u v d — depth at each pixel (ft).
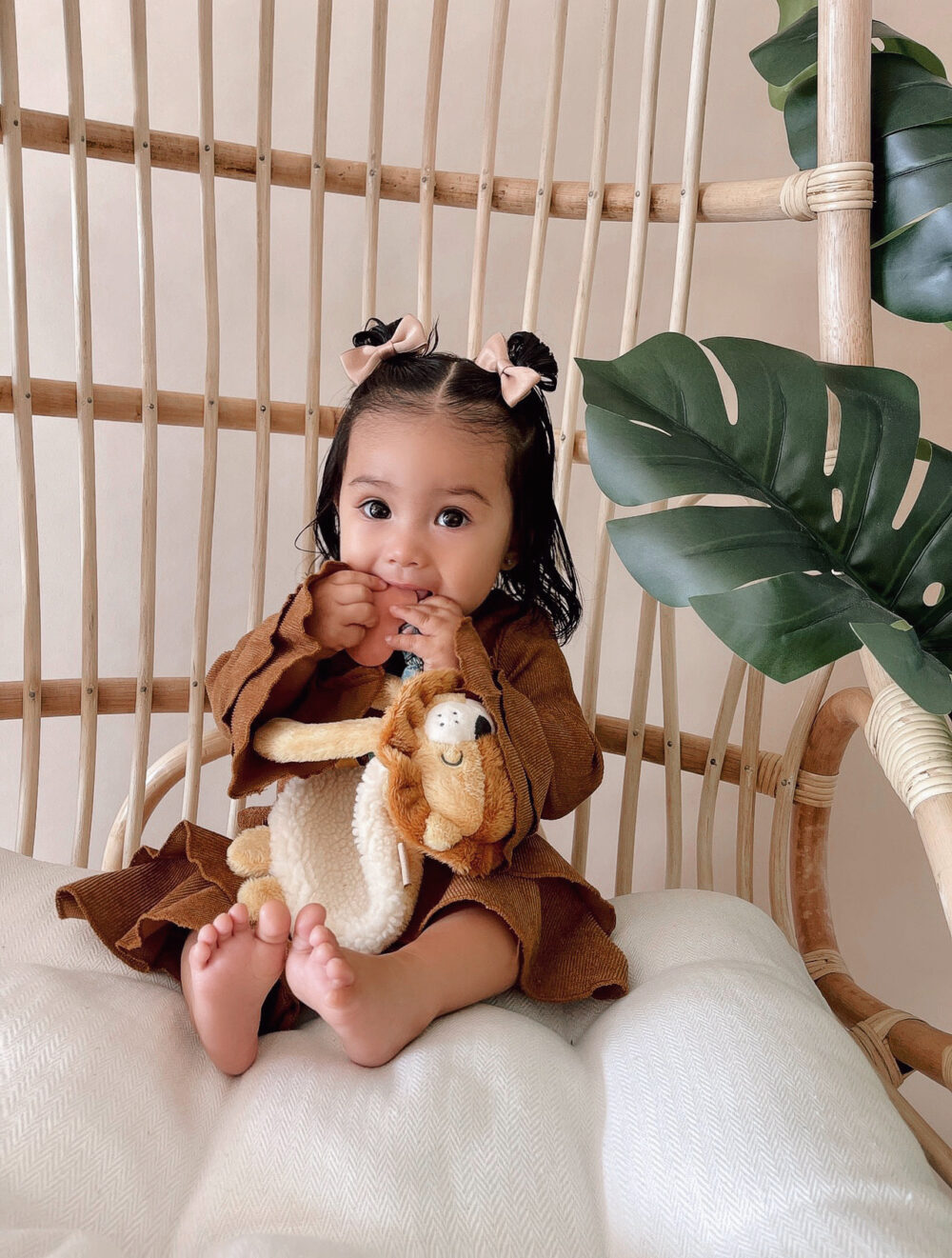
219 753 3.67
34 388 3.38
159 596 4.73
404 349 3.18
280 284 4.57
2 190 4.36
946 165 2.95
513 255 4.68
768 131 4.74
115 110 4.39
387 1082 2.13
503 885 2.62
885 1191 1.79
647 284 4.79
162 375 4.56
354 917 2.61
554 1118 2.02
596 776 3.00
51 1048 2.15
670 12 4.62
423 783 2.52
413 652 2.72
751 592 2.36
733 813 5.18
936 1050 2.83
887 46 3.26
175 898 2.68
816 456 2.64
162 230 4.49
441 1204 1.80
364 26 4.48
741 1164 1.84
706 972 2.46
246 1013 2.26
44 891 2.85
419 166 4.59
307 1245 1.62
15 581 4.67
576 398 3.78
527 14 4.55
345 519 2.92
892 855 5.14
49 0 4.30
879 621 2.38
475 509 2.87
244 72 4.44
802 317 4.88
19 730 4.81
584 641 4.95
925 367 4.89
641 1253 1.79
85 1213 1.86
